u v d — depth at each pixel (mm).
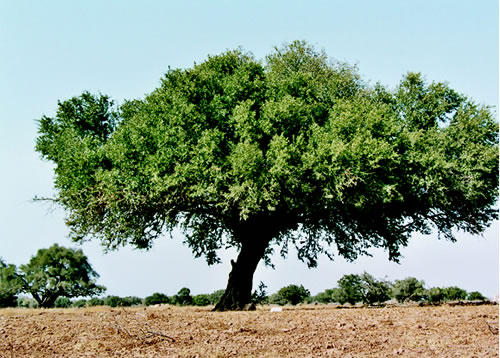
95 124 21609
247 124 16812
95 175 17516
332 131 17359
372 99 21938
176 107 18078
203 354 7547
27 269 59688
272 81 20562
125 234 18531
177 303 41094
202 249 23953
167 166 16906
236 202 17594
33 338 9344
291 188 16172
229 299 19047
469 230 21297
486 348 7230
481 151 17984
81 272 62812
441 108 20297
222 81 20391
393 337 8578
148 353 7742
